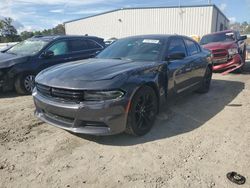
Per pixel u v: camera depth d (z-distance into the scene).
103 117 3.38
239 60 9.28
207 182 2.82
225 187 2.73
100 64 4.13
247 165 3.14
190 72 5.39
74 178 2.91
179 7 31.50
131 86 3.58
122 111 3.48
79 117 3.42
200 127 4.32
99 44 8.44
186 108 5.36
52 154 3.44
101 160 3.28
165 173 2.99
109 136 3.96
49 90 3.66
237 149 3.54
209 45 9.77
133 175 2.96
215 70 9.55
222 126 4.36
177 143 3.73
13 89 6.66
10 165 3.17
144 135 3.99
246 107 5.37
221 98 6.14
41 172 3.03
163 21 32.78
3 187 2.76
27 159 3.32
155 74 4.11
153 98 4.11
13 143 3.76
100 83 3.40
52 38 7.48
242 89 7.02
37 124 4.48
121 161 3.25
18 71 6.45
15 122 4.57
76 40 7.82
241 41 10.50
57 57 7.21
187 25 31.56
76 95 3.41
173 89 4.72
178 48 5.20
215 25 32.97
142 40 5.05
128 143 3.73
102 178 2.91
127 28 35.25
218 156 3.36
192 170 3.04
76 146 3.66
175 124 4.46
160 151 3.49
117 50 4.98
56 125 3.68
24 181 2.86
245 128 4.26
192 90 5.76
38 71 6.79
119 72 3.66
